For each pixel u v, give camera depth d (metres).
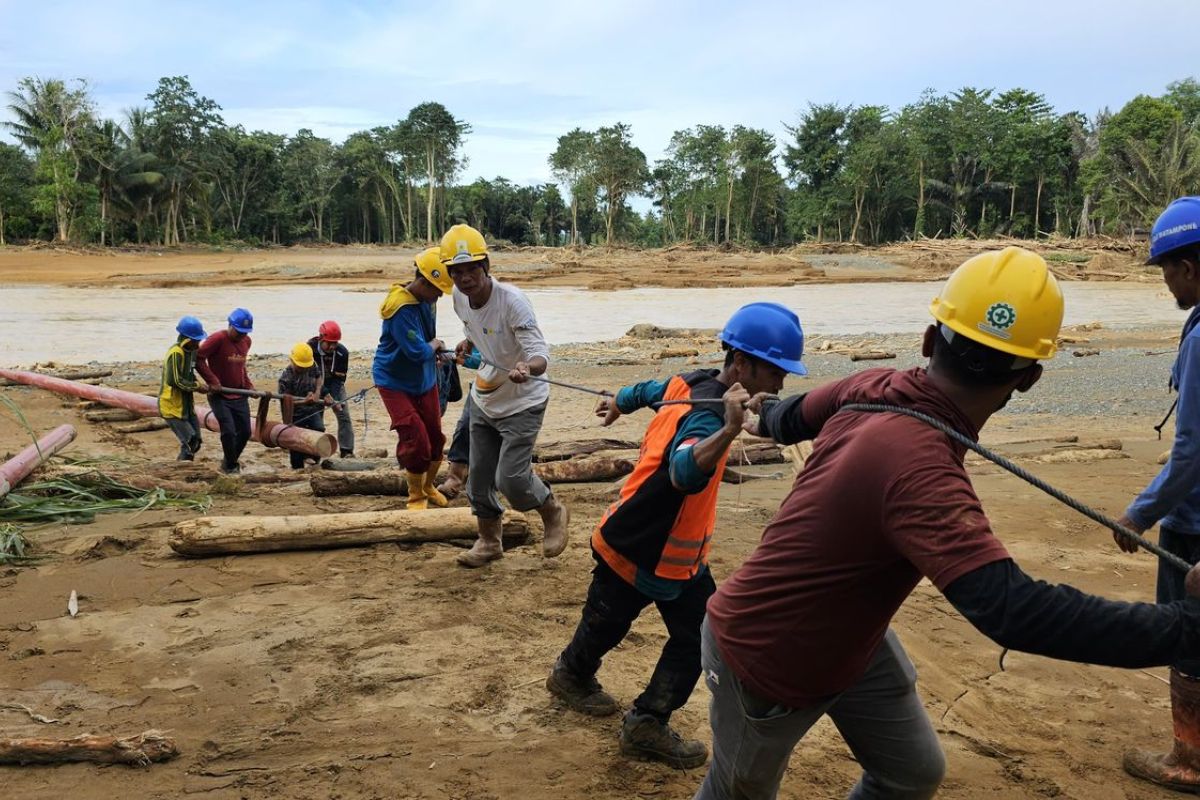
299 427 9.98
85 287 44.22
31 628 4.87
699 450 3.05
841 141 104.62
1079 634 1.91
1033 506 7.73
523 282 51.94
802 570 2.30
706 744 3.82
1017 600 1.94
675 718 4.07
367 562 5.88
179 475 8.77
